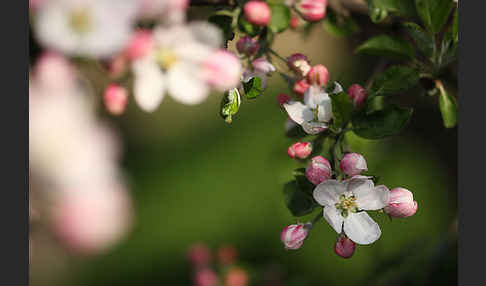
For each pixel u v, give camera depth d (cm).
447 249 91
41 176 64
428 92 81
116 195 64
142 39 68
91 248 64
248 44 76
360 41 86
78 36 65
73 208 64
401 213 74
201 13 77
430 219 128
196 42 69
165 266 135
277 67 79
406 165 129
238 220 141
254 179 147
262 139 153
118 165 64
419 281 91
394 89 77
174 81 69
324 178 74
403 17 83
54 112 64
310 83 77
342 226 74
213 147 154
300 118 77
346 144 77
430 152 129
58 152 64
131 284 129
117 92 69
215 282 100
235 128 156
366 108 76
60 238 64
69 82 65
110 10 65
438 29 79
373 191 74
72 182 64
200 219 143
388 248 123
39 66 65
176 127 154
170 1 68
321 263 129
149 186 145
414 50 80
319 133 77
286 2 79
